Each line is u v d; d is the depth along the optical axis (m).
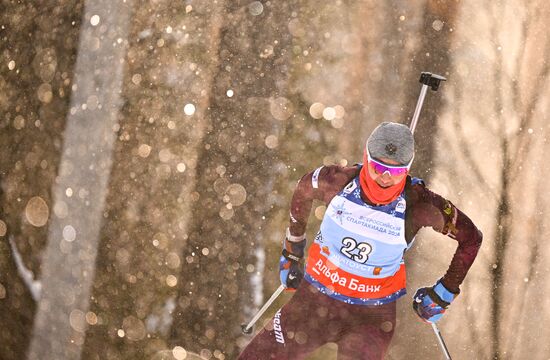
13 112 21.06
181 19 20.17
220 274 17.25
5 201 19.84
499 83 18.64
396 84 18.53
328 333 10.70
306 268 10.91
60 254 18.53
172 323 17.02
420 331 15.91
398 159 9.45
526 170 17.67
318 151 17.97
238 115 18.72
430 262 16.50
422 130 17.91
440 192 17.34
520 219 17.12
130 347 16.94
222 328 16.70
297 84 18.72
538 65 18.97
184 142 18.75
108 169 19.02
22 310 18.20
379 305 10.57
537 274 16.66
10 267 18.88
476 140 17.92
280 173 17.89
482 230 16.98
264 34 19.45
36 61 21.47
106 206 18.61
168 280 17.44
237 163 18.25
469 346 15.88
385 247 10.05
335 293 10.56
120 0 21.00
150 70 19.80
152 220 18.14
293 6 19.59
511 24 19.41
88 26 21.12
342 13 19.28
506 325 16.12
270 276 16.98
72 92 20.42
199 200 18.08
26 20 22.34
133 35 20.42
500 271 16.62
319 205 17.00
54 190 19.38
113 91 19.89
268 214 17.58
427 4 19.36
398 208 9.91
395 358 15.71
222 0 20.19
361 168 10.27
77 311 17.72
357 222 10.04
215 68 19.36
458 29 19.22
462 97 18.38
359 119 18.20
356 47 18.91
